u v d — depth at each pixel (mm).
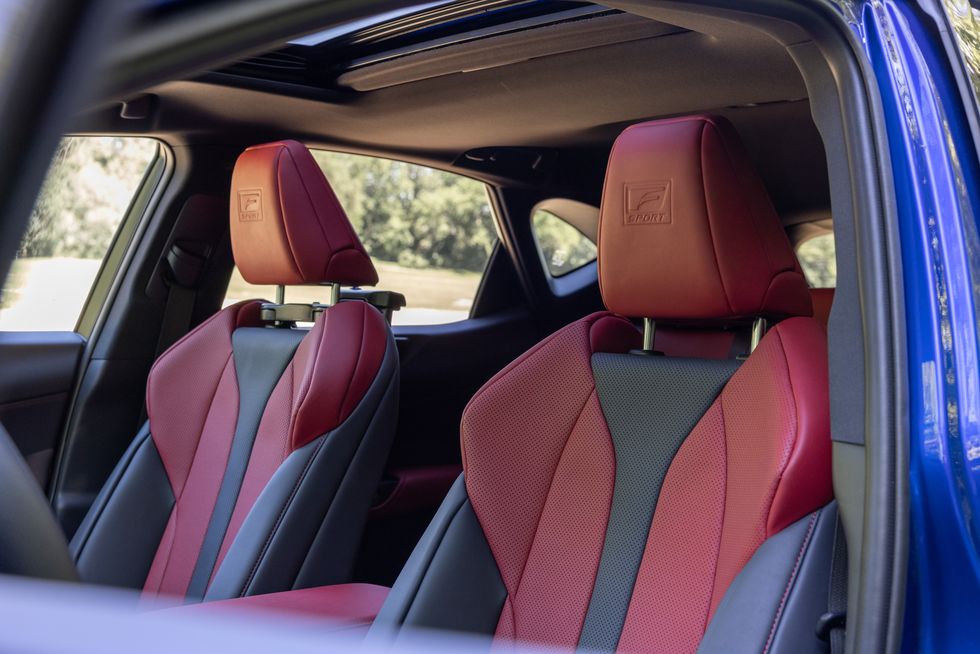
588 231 3375
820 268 3217
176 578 2117
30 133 442
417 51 2221
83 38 446
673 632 1271
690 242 1400
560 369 1486
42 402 2436
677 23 1233
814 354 1271
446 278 3211
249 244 2201
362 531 2043
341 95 2480
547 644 1366
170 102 2361
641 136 1453
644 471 1385
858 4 1148
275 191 2129
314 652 473
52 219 2322
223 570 1908
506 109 2598
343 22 625
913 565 1079
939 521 1104
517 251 3268
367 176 3082
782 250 1411
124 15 470
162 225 2592
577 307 3381
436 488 2910
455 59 2217
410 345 2979
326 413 1994
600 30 2014
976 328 1191
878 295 1086
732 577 1224
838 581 1154
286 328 2291
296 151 2154
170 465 2230
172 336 2682
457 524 1411
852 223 1133
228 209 2701
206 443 2221
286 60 2316
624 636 1314
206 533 2109
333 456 1993
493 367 3205
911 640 1076
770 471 1203
